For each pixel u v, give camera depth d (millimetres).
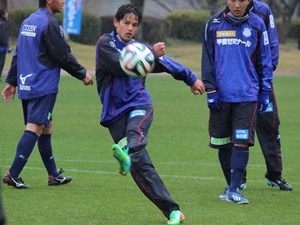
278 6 112188
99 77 16141
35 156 27047
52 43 19828
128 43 16172
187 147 30031
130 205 18312
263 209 18094
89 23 104250
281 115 42531
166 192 15875
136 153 14852
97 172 23688
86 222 16250
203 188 21078
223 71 18828
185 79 16219
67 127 36219
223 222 16406
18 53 20250
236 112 18844
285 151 29047
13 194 19562
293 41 110562
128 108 15781
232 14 18656
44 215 16953
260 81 19016
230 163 19375
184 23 108750
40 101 20031
